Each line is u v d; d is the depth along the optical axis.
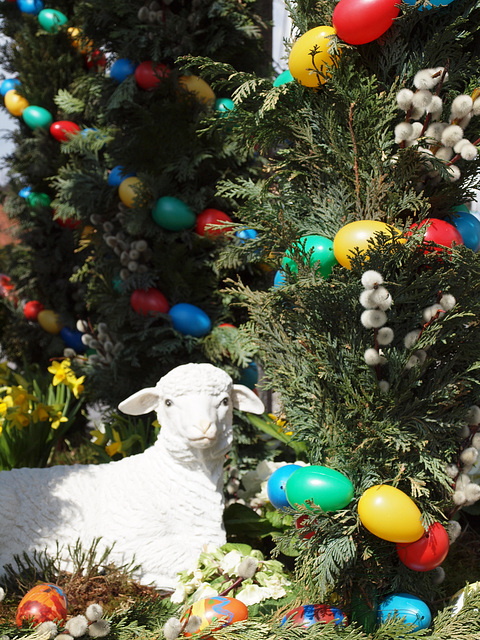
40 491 2.30
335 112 2.04
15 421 3.14
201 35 3.56
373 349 1.85
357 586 1.95
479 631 1.85
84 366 4.12
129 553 2.22
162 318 3.50
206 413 2.15
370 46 2.02
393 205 1.90
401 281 1.90
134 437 2.98
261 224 2.12
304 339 2.03
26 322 5.91
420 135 1.87
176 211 3.36
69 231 5.38
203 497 2.25
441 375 1.94
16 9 5.54
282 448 3.72
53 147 5.21
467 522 2.92
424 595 2.03
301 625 1.76
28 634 1.58
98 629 1.62
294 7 2.23
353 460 1.90
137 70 3.42
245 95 2.02
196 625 1.64
